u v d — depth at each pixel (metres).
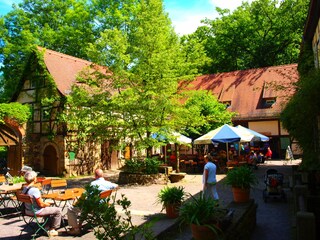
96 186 4.69
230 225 6.00
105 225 4.36
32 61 25.14
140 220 8.46
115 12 28.72
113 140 17.64
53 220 7.55
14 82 30.27
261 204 10.65
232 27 37.62
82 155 23.89
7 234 7.73
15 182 12.08
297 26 36.16
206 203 5.47
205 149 28.61
